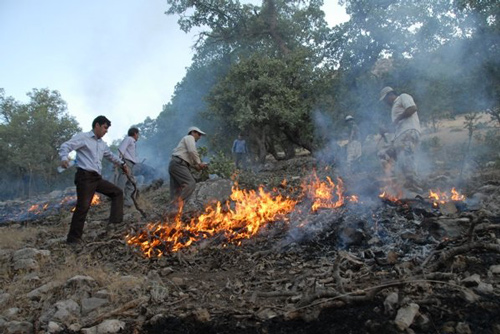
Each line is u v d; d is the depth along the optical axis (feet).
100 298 11.78
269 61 55.26
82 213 19.25
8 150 93.61
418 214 15.85
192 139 23.72
